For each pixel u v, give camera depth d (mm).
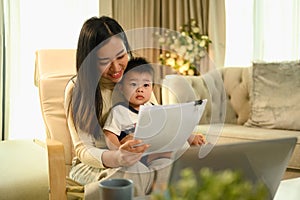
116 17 4406
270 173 1200
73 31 4121
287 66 3420
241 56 4398
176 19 4520
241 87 3725
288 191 1566
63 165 1704
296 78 3338
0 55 3664
